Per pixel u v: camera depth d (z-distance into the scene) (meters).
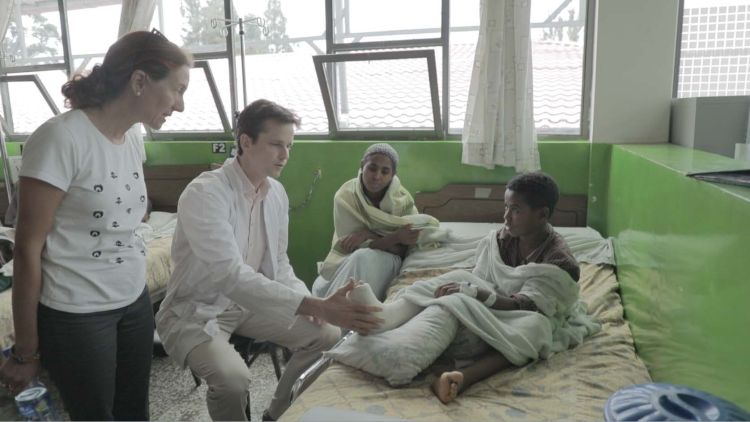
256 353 1.96
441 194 3.27
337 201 2.76
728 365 1.08
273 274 1.92
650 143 2.86
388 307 1.58
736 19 2.76
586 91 3.13
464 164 3.25
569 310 1.78
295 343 1.85
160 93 1.28
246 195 1.77
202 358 1.62
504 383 1.46
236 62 3.67
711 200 1.21
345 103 3.54
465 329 1.57
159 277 2.87
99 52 4.00
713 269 1.18
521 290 1.70
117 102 1.27
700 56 2.83
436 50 3.29
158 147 3.83
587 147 3.04
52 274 1.23
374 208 2.70
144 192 1.42
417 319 1.54
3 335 2.05
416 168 3.33
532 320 1.59
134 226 1.37
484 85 2.99
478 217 3.22
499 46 2.93
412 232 2.62
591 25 3.05
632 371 1.57
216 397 1.60
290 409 1.30
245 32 3.62
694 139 2.45
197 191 1.64
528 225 1.71
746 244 1.00
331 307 1.51
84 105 1.25
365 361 1.44
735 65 2.81
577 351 1.69
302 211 3.58
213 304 1.75
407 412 1.28
